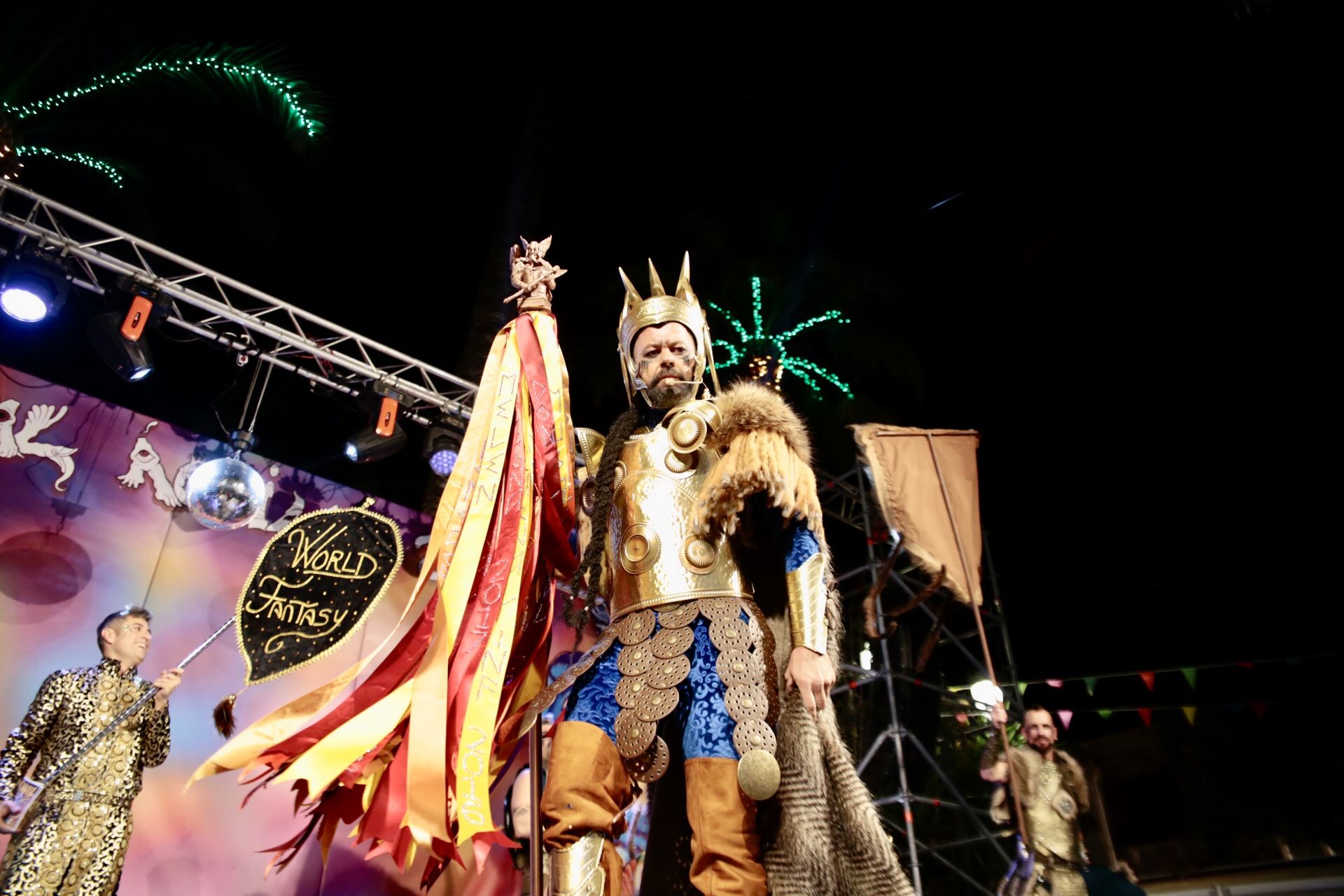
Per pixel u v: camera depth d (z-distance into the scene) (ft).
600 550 7.91
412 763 6.88
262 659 10.91
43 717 14.24
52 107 23.58
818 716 7.29
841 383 34.78
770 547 7.99
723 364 34.14
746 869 6.63
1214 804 27.53
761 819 6.94
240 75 24.53
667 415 8.20
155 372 25.64
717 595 7.39
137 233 25.31
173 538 18.56
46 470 17.76
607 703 7.23
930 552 18.11
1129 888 17.81
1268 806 26.91
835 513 27.22
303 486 20.36
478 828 6.75
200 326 19.65
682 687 7.29
